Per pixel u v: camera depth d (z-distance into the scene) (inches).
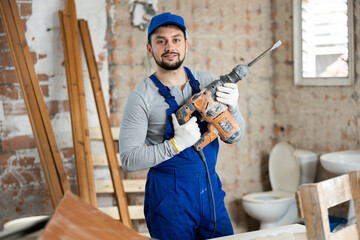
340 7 133.3
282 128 156.6
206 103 76.9
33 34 122.4
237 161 153.5
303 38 145.2
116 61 133.6
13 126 121.3
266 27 154.1
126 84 135.5
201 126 81.3
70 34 123.5
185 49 81.4
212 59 146.2
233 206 153.9
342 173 117.4
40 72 123.8
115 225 43.4
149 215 81.0
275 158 151.6
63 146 127.3
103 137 125.6
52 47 124.8
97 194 132.9
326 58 139.2
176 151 75.7
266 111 157.3
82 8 128.2
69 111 127.5
